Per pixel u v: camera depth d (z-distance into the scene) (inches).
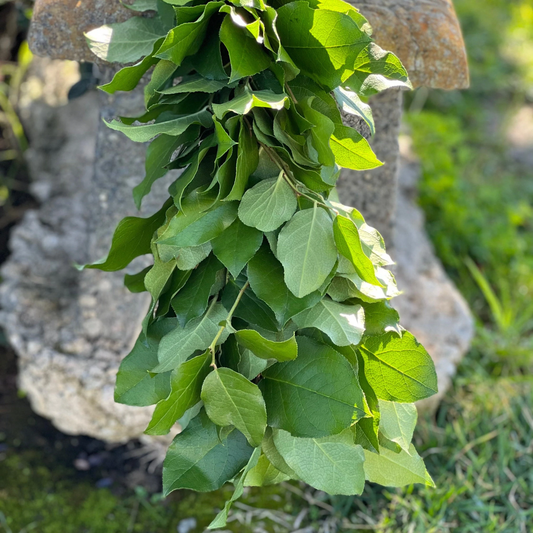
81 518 56.2
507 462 60.0
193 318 36.8
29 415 66.3
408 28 44.7
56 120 84.2
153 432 35.0
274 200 35.6
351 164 38.1
